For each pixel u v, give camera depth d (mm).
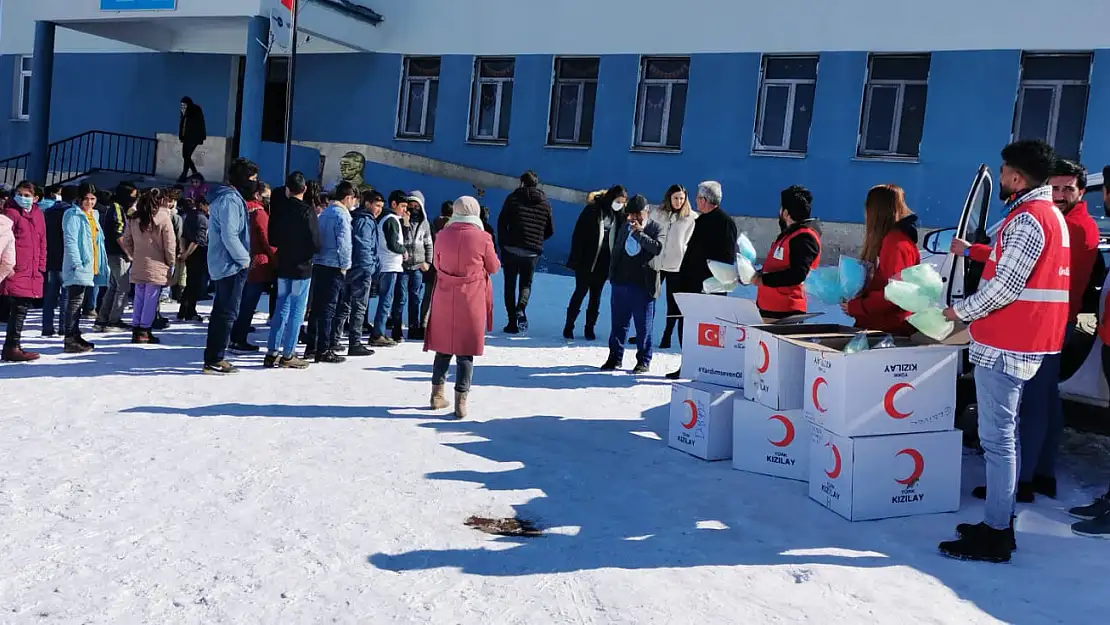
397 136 19422
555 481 5242
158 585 3680
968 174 14742
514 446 5945
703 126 16625
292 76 10461
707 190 8422
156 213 9297
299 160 18594
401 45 19156
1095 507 4824
